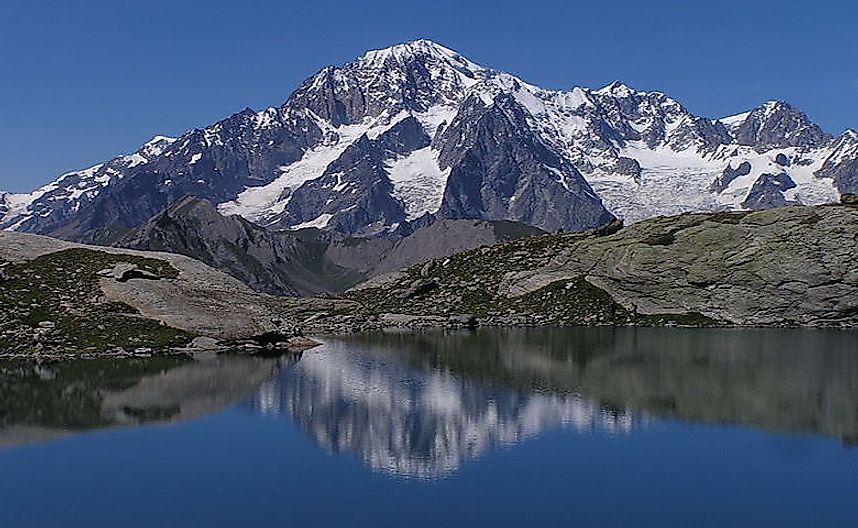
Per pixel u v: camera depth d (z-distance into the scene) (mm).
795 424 65188
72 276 113750
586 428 64062
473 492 48844
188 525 43719
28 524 43906
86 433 62531
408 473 52406
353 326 141750
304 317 152875
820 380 84688
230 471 52844
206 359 98625
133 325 105125
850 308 137125
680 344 115875
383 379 86625
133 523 43969
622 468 53344
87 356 96438
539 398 75938
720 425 65000
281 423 65750
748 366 94312
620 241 158500
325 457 56188
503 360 101188
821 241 138750
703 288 146125
